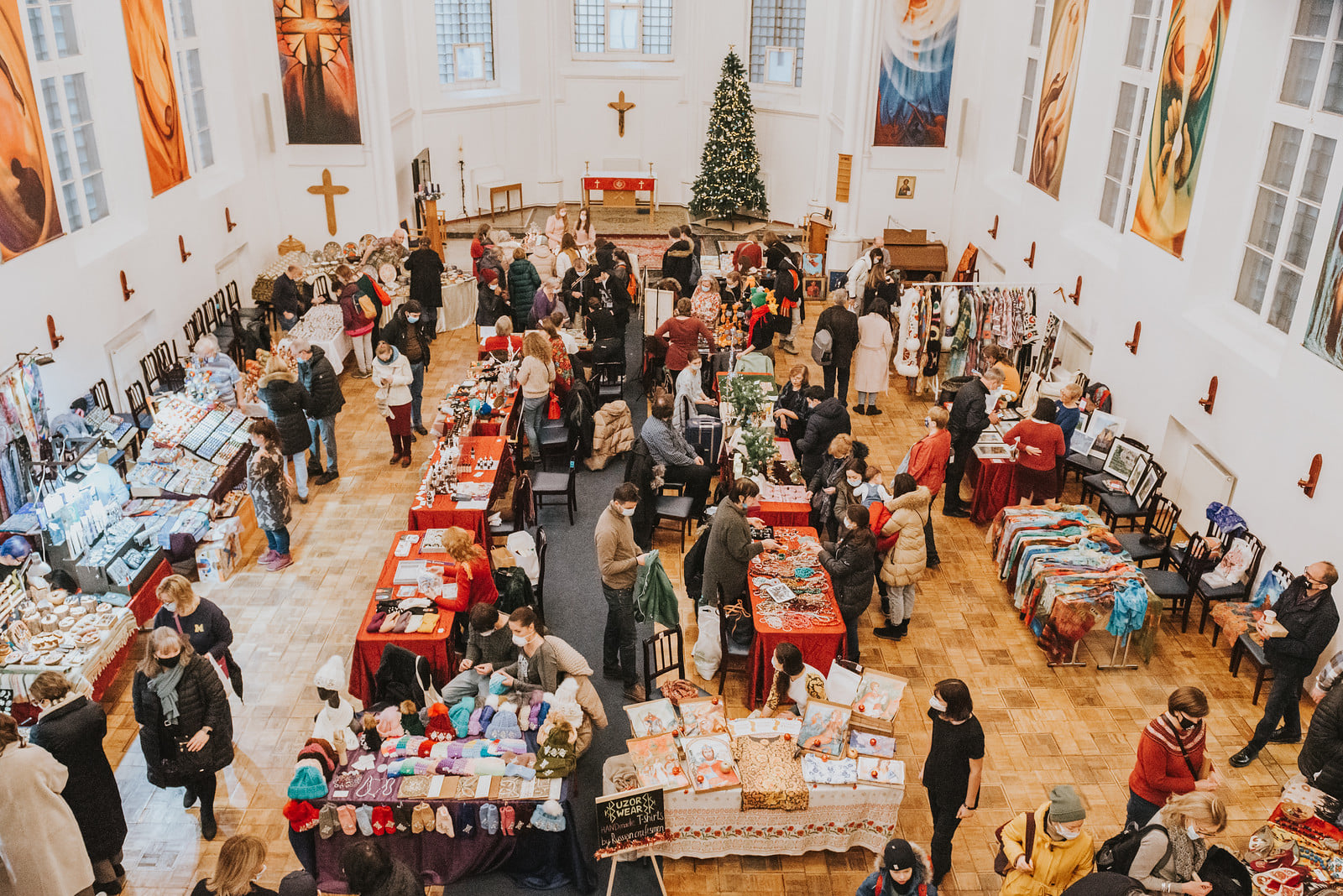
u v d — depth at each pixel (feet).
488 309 47.80
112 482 30.30
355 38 50.60
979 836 22.15
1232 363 29.32
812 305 57.00
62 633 24.98
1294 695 24.09
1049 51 44.16
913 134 55.52
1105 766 24.27
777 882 21.03
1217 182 30.25
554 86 69.97
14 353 29.86
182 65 44.86
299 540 33.32
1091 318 39.27
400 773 20.35
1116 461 33.37
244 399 37.19
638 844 20.18
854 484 28.60
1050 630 27.71
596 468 38.04
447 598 25.52
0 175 29.45
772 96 67.72
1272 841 20.29
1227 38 29.40
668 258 48.98
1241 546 27.84
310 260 51.31
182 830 22.20
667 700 21.90
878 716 22.04
